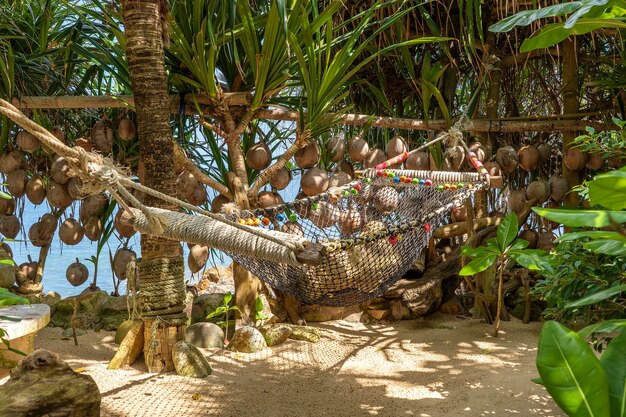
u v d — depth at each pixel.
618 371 1.19
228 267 5.93
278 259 1.96
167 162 3.34
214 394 2.94
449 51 4.74
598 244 1.39
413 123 4.41
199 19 3.60
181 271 3.41
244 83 4.05
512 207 4.61
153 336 3.29
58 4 4.77
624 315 2.52
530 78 5.43
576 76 4.68
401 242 3.32
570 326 3.74
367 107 5.27
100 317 4.25
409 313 4.43
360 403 2.83
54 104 3.89
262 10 4.28
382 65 5.02
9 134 4.09
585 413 1.10
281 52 3.67
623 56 4.11
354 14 4.73
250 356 3.57
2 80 3.96
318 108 3.80
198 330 3.77
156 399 2.85
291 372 3.28
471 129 4.34
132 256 4.29
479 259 3.41
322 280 3.27
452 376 3.19
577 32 1.52
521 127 4.53
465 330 4.18
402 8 4.52
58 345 3.79
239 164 3.99
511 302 4.58
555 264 2.81
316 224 3.87
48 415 1.88
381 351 3.69
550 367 1.14
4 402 1.84
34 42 4.38
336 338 3.99
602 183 1.09
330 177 4.24
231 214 3.34
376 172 3.94
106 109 4.41
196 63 3.69
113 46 3.99
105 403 2.78
